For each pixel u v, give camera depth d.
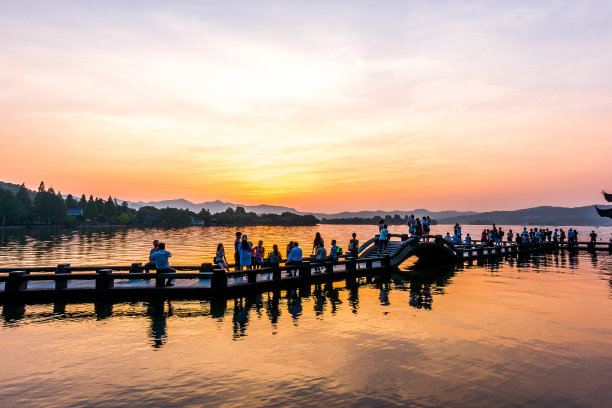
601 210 45.53
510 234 41.03
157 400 6.65
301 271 19.16
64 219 180.62
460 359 8.77
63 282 15.20
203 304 14.71
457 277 23.03
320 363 8.48
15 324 11.60
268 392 6.99
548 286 19.42
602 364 8.50
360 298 16.23
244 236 17.73
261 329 11.24
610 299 15.95
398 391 7.04
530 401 6.69
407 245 27.25
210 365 8.33
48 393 6.90
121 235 108.12
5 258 39.22
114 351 9.20
